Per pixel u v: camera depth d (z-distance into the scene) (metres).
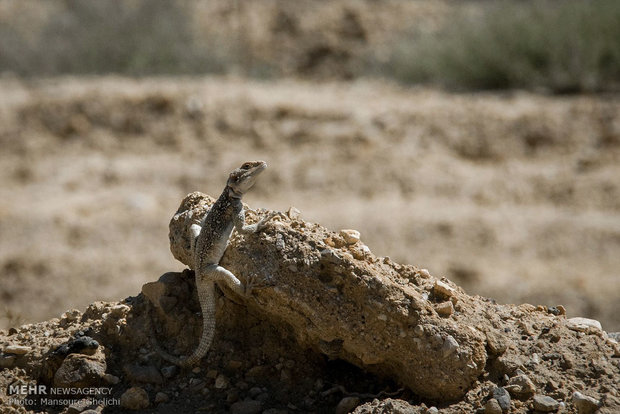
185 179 56.44
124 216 50.00
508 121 60.69
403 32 91.62
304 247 17.09
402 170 55.41
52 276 43.62
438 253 44.94
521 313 18.94
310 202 52.53
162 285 19.05
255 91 70.06
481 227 46.97
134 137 64.19
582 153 57.62
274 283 16.89
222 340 18.61
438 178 54.59
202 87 69.62
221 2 99.12
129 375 18.03
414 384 16.89
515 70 72.62
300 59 91.12
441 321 16.88
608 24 72.56
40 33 89.88
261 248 17.23
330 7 97.69
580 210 50.50
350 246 17.97
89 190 56.00
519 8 80.75
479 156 58.72
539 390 16.55
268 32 95.06
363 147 58.75
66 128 64.81
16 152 62.47
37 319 40.00
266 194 53.97
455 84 75.69
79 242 47.53
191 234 18.56
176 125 64.25
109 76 83.75
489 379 16.92
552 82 70.69
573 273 42.47
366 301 16.72
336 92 73.00
